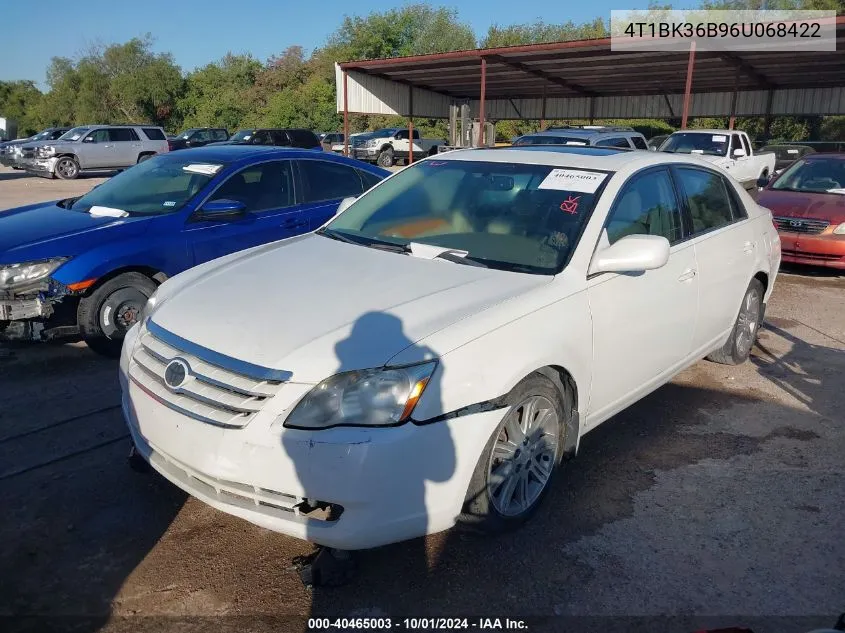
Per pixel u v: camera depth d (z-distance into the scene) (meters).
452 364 2.82
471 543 3.24
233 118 54.09
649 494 3.69
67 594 2.85
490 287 3.30
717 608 2.85
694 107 27.03
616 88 25.11
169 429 2.91
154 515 3.42
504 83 23.08
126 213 5.78
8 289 5.07
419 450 2.72
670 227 4.33
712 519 3.47
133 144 26.47
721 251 4.75
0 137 44.47
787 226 8.98
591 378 3.55
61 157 24.62
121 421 4.41
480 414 2.88
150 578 2.96
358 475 2.64
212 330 3.03
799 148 21.19
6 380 5.06
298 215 6.52
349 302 3.14
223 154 6.50
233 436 2.74
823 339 6.46
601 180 3.96
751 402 4.94
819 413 4.77
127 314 5.53
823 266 8.79
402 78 21.88
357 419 2.68
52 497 3.54
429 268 3.55
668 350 4.25
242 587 2.92
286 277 3.48
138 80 56.22
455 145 20.06
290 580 2.97
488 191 4.14
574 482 3.80
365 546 2.73
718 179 5.10
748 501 3.64
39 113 61.66
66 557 3.09
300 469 2.66
